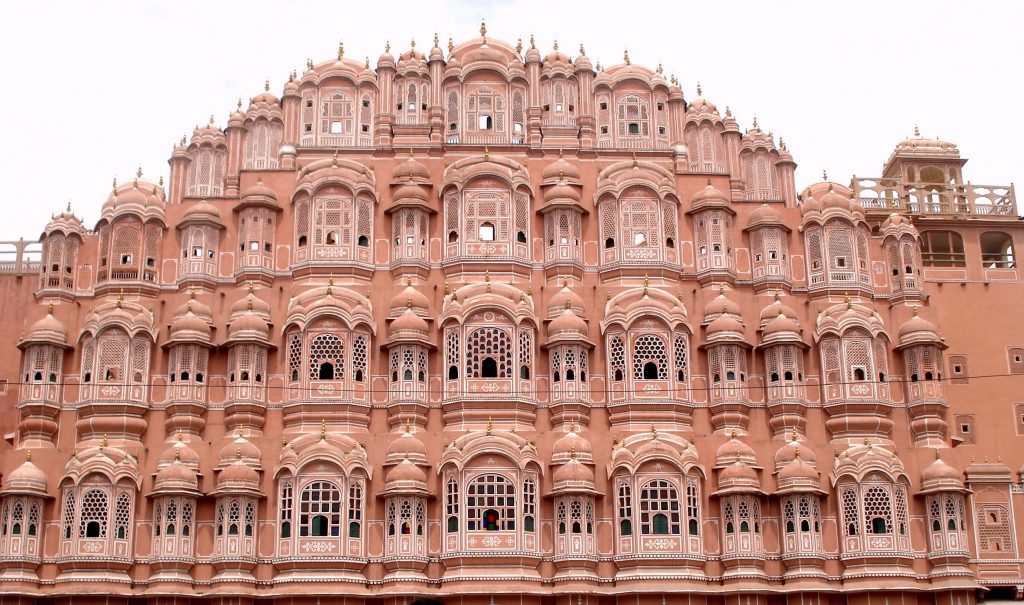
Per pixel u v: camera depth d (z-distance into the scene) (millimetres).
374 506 63156
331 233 69688
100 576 60656
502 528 62188
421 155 72750
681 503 62906
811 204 72375
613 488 63500
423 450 63750
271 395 66188
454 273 69125
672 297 68438
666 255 70062
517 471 62875
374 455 64062
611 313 67562
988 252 82562
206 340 66312
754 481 63469
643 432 65188
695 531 63094
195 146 81125
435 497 63188
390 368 66312
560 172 71250
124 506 62438
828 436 67188
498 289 67688
